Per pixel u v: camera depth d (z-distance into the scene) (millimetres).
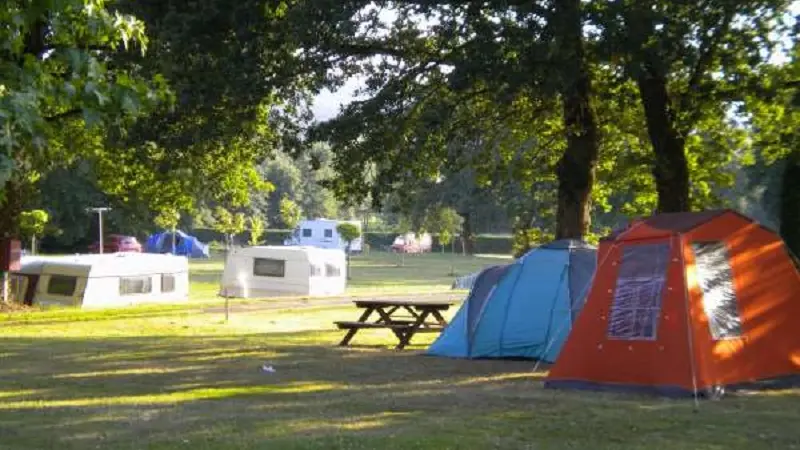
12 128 4676
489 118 16844
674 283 9547
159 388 10297
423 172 17000
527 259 13875
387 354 14156
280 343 16234
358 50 15742
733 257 9977
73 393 9875
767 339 9914
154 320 21688
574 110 15328
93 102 5438
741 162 20094
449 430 7379
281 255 33312
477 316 13750
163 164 19094
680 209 14977
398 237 80062
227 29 15367
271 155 20719
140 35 6203
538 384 10484
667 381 9289
